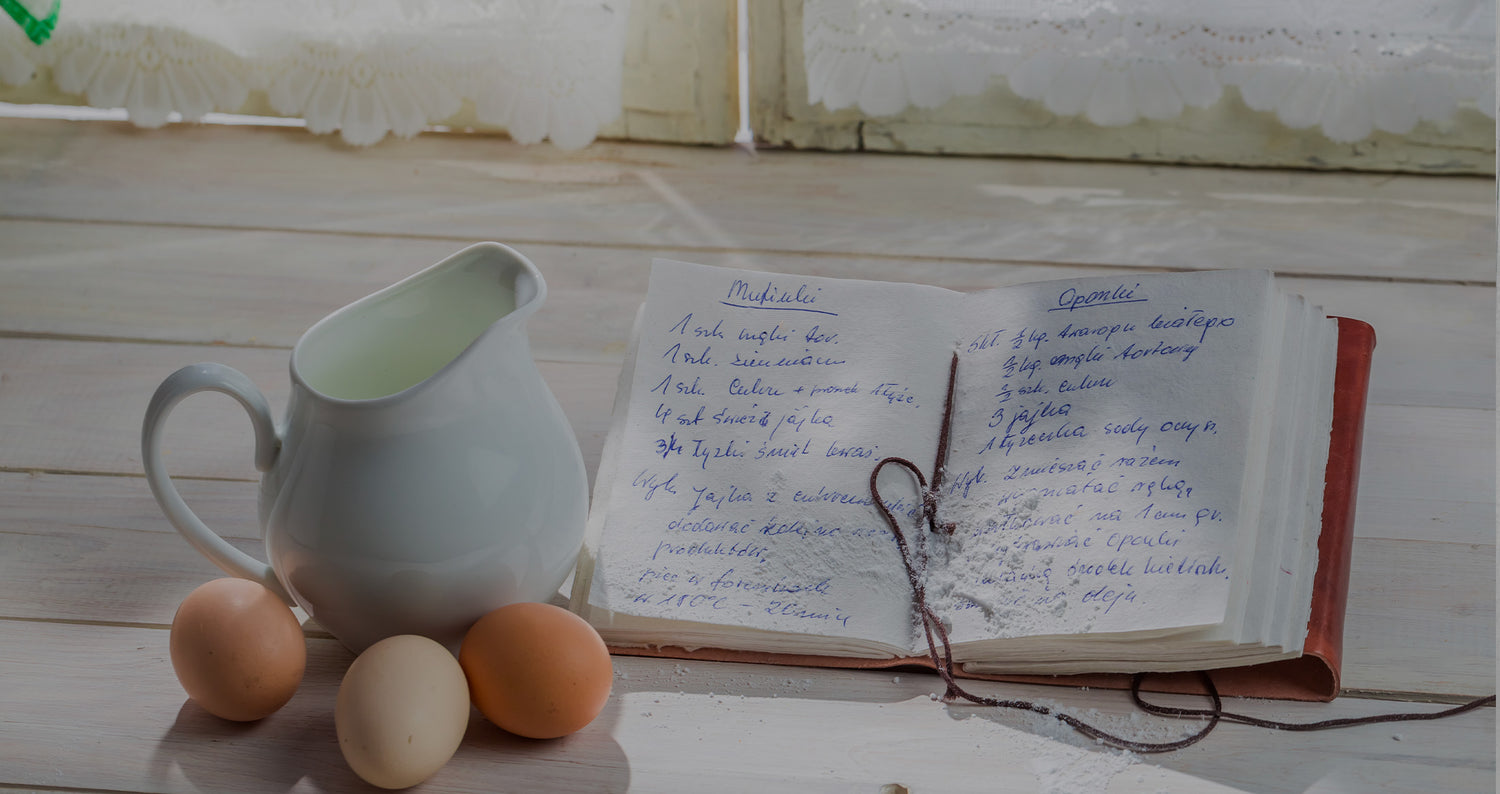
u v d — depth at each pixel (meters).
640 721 0.85
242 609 0.82
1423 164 1.24
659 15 1.24
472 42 1.25
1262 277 0.91
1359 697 0.85
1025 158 1.29
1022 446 0.90
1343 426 0.92
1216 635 0.83
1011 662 0.86
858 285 0.97
